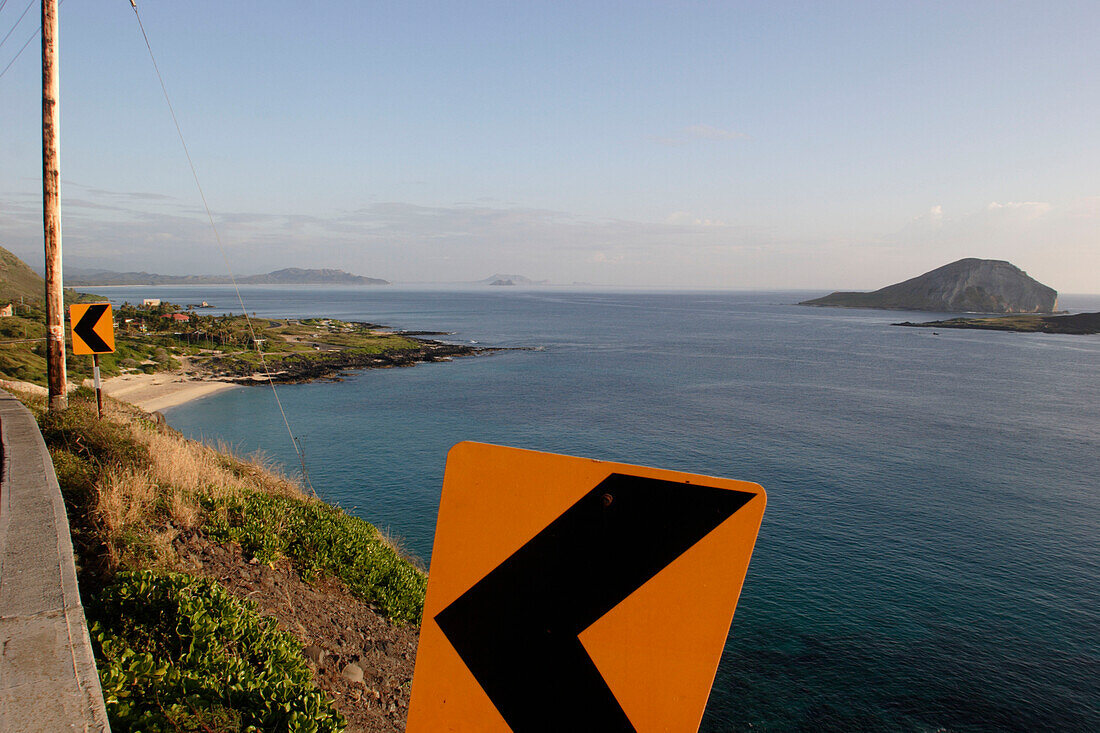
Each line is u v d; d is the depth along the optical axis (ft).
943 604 75.61
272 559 25.44
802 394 228.63
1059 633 69.77
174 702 12.82
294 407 200.85
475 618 5.95
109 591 16.25
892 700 57.67
